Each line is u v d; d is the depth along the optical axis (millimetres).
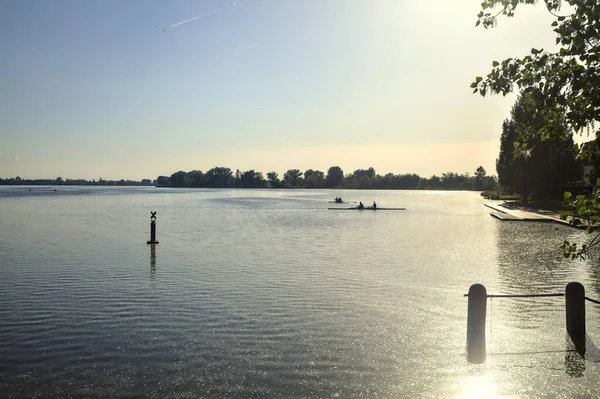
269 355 12672
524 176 78250
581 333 14297
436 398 10508
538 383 11258
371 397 10477
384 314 16312
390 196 169125
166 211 75938
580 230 43031
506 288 20000
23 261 26281
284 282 21031
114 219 57812
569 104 8531
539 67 8234
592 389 10984
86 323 15180
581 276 22516
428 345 13539
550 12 7793
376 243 34844
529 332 14555
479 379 11430
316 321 15508
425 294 19016
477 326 13406
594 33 7316
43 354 12680
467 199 136625
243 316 15953
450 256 28531
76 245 33219
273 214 69500
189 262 26156
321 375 11547
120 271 23453
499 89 8562
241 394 10555
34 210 74938
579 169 73875
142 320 15492
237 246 33062
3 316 15859
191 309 16750
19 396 10438
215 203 106625
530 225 49250
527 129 9477
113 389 10758
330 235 40438
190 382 11109
